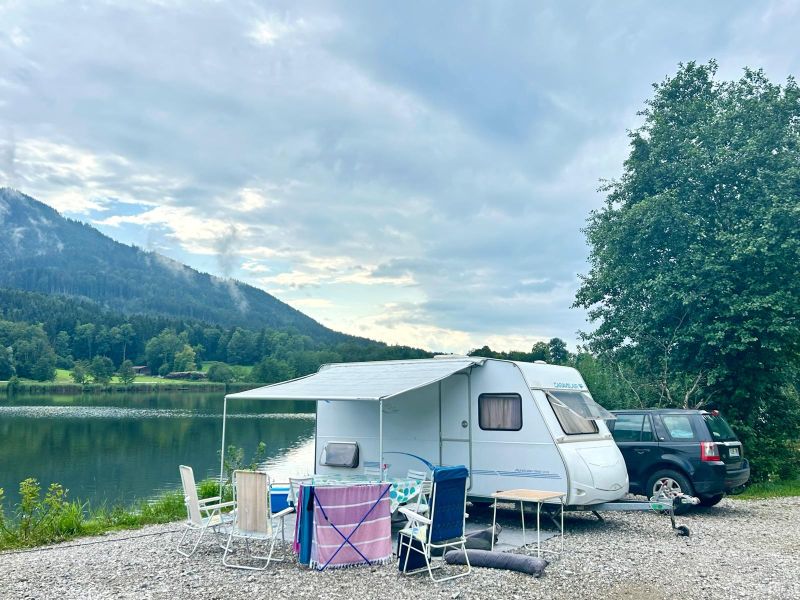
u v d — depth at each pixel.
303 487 7.50
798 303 14.98
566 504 9.08
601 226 18.28
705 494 10.54
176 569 7.33
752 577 6.82
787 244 14.50
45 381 106.06
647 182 17.64
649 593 6.27
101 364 108.56
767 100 16.83
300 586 6.55
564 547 8.24
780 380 15.97
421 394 10.61
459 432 10.16
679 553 7.90
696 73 18.23
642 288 16.92
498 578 6.76
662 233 16.77
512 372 9.79
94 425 44.84
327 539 7.22
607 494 9.54
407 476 10.17
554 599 6.09
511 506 11.01
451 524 7.12
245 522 7.53
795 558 7.68
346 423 11.41
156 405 73.06
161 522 11.49
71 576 7.19
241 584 6.65
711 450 10.56
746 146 15.94
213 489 13.09
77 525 10.73
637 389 18.88
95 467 24.28
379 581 6.70
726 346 15.60
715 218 16.41
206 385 108.62
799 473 16.22
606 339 18.36
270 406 72.31
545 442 9.34
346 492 7.35
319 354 100.06
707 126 16.86
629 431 11.37
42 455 28.05
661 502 9.28
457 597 6.14
